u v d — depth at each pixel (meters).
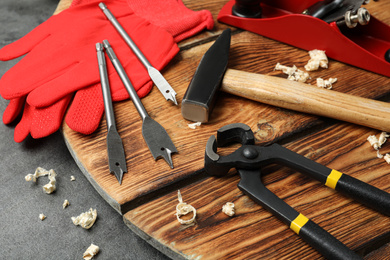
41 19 1.62
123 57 1.10
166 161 0.86
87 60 1.07
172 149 0.87
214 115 0.97
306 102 0.91
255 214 0.77
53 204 0.96
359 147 0.89
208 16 1.22
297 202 0.79
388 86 1.03
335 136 0.92
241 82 0.95
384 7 1.29
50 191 0.97
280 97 0.92
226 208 0.77
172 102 1.01
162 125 0.95
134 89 0.99
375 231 0.74
